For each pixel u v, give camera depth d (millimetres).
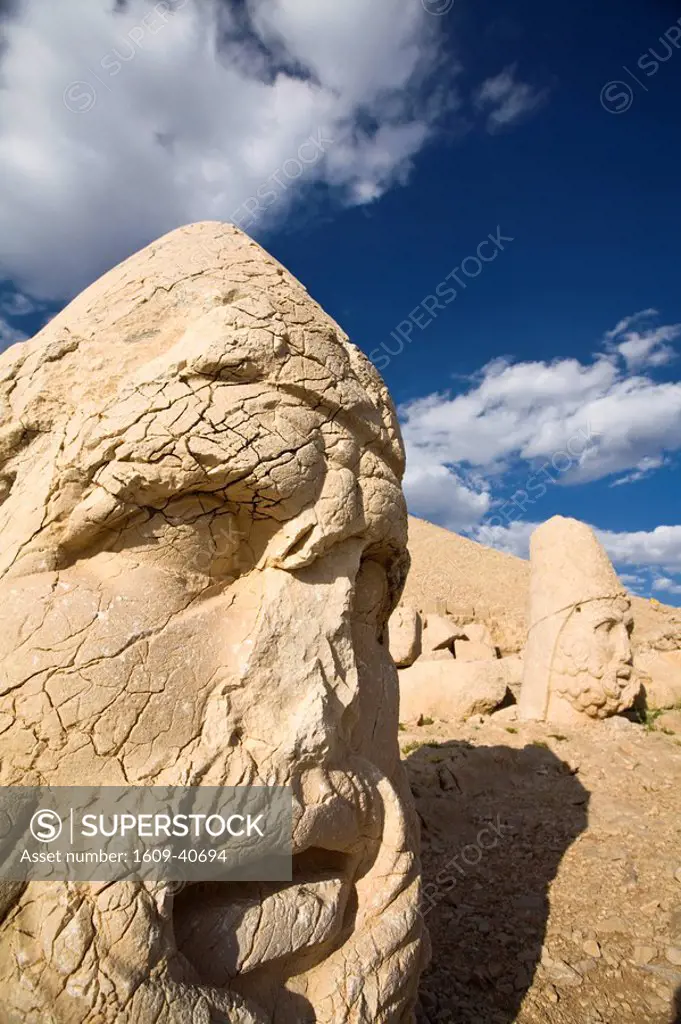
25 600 2615
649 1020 3824
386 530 3486
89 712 2488
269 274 3477
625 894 5043
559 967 4223
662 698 10586
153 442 2756
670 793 6809
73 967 2188
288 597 3023
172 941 2414
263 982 2721
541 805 6633
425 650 14711
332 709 2971
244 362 2928
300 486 3014
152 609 2756
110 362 3143
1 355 3566
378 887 3174
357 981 2867
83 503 2801
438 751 7828
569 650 9414
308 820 2795
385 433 3592
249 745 2730
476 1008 3939
